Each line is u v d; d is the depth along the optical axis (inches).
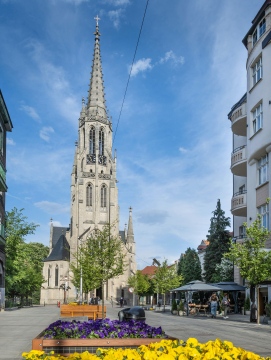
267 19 1268.5
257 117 1342.3
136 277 3590.1
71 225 4082.2
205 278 2910.9
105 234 1253.7
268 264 971.9
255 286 1039.6
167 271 2154.3
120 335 410.0
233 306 1626.5
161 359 249.6
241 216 1704.0
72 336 413.7
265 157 1299.2
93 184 3988.7
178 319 1221.7
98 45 4456.2
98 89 4306.1
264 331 785.6
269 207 1208.2
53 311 1967.3
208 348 276.4
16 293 3206.2
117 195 4077.3
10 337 722.8
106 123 4217.5
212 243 2878.9
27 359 286.4
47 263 3863.2
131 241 4323.3
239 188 1806.1
